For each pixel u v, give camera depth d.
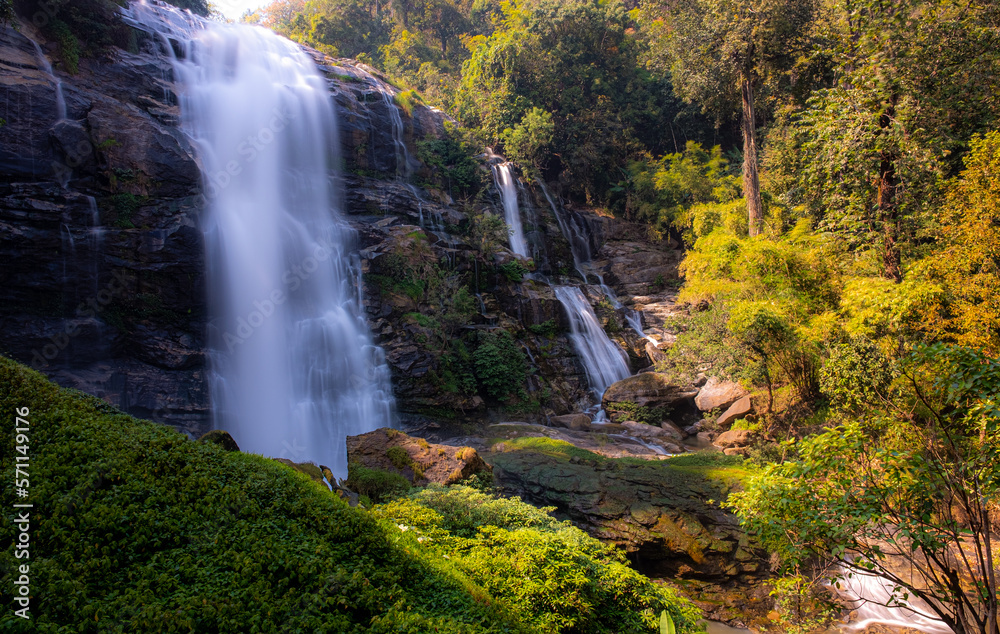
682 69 36.16
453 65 62.09
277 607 5.07
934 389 6.85
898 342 16.08
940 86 18.36
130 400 19.83
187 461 7.41
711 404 27.09
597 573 8.58
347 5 58.22
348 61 40.97
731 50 30.91
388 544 6.83
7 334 18.31
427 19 62.16
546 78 46.66
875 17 18.48
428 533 9.05
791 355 21.56
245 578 5.38
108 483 6.41
